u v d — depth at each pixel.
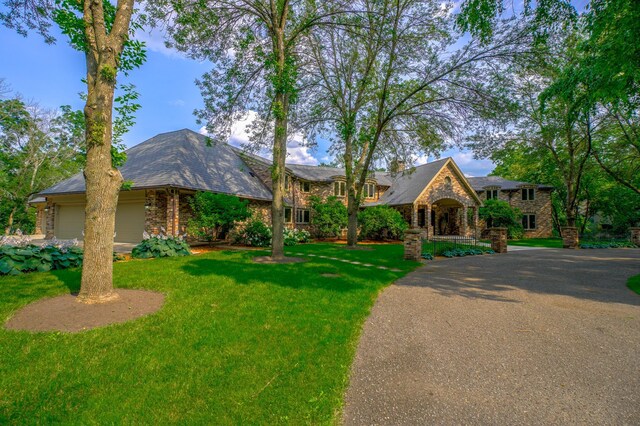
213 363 3.34
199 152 19.23
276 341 3.91
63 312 4.68
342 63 16.34
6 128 27.08
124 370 3.17
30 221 29.69
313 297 5.92
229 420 2.49
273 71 10.84
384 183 30.02
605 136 20.33
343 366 3.35
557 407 2.70
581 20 7.65
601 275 8.72
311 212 25.30
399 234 22.70
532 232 28.77
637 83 7.61
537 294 6.53
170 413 2.56
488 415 2.59
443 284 7.48
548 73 12.09
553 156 23.23
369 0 12.89
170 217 14.59
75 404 2.65
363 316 5.00
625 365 3.45
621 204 26.56
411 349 3.85
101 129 5.17
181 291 6.13
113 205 5.48
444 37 12.47
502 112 12.60
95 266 5.27
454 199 25.45
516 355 3.69
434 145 15.27
